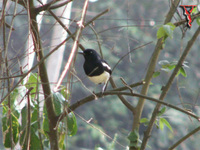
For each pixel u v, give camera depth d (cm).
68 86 520
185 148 1980
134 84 711
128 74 2198
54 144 670
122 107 2378
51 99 675
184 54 700
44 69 672
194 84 2195
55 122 672
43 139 686
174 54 2197
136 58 2223
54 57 1108
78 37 523
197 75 2217
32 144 673
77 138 2303
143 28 2219
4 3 600
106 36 732
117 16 1922
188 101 1761
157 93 2369
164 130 2236
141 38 2195
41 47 664
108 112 2352
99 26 1889
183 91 1850
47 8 676
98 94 686
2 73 571
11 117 650
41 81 679
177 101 1903
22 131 638
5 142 677
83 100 681
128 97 2392
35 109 688
